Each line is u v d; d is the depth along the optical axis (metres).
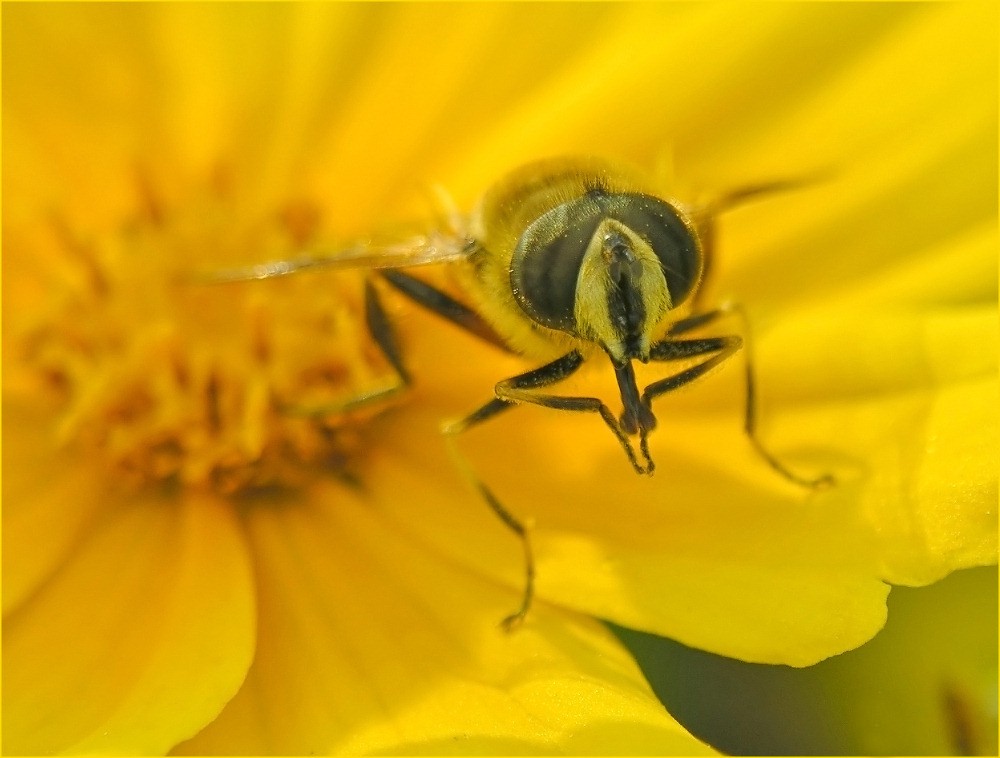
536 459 0.08
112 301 0.08
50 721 0.07
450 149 0.08
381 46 0.08
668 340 0.07
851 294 0.08
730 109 0.08
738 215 0.08
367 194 0.08
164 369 0.08
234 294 0.08
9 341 0.08
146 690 0.07
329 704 0.07
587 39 0.08
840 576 0.07
